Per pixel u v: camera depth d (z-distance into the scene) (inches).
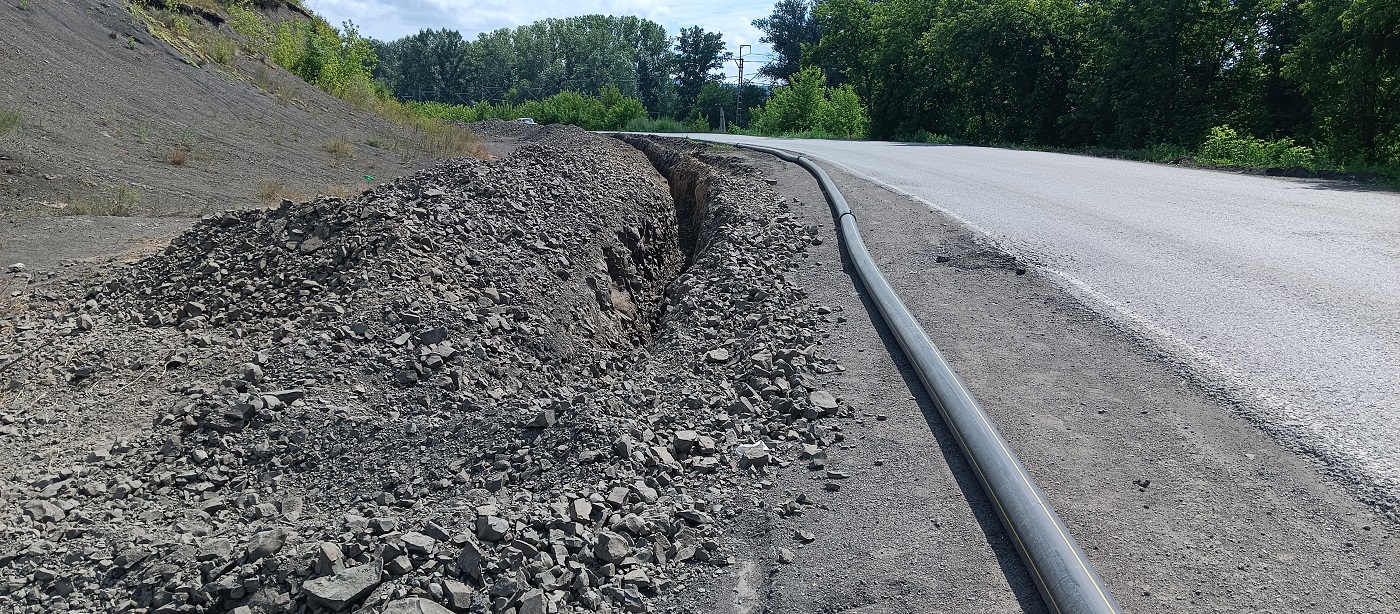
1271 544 107.0
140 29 735.7
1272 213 336.8
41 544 134.7
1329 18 706.2
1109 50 1138.0
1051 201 384.2
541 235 330.0
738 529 123.7
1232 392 151.9
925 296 226.5
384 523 126.0
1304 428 136.5
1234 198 386.6
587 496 134.3
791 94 2149.4
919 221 331.9
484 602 107.3
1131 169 563.8
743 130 2315.5
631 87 4542.3
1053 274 240.2
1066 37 1327.5
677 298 283.6
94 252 336.8
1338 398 147.4
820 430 152.6
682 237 553.9
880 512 122.6
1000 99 1510.8
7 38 570.6
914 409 158.2
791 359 187.3
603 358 271.1
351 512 138.9
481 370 217.3
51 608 118.6
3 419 189.5
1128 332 187.5
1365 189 420.5
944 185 455.8
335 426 175.6
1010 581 104.3
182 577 119.8
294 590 113.1
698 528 125.1
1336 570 101.0
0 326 252.1
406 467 155.9
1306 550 105.3
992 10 1360.7
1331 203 364.2
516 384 221.8
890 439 146.4
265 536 125.1
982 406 153.4
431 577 111.4
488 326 240.2
